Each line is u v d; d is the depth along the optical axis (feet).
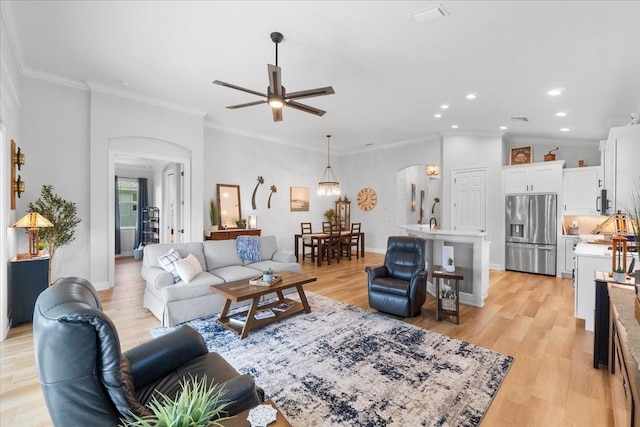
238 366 8.21
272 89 9.45
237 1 8.11
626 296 6.57
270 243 16.24
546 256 19.10
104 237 15.05
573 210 19.03
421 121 19.11
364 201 29.37
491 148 21.12
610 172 14.66
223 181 22.07
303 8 8.31
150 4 8.33
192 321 11.24
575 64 10.53
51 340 3.31
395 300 11.62
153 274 11.65
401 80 12.80
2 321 9.58
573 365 8.29
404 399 6.82
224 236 20.36
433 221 19.22
